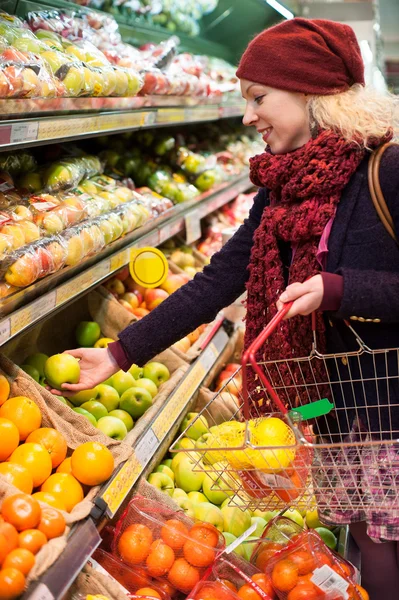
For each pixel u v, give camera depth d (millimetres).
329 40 1659
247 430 1400
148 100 2789
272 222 1709
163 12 3912
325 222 1630
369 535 1711
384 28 13328
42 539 1375
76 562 1431
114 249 2445
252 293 1791
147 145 3629
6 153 2248
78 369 1989
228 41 5090
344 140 1624
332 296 1506
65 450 1747
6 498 1416
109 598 1539
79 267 2131
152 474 2182
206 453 1644
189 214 3332
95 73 2256
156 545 1773
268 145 1816
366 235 1622
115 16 3371
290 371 1762
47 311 1876
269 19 4809
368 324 1662
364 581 1963
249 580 1757
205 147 4250
